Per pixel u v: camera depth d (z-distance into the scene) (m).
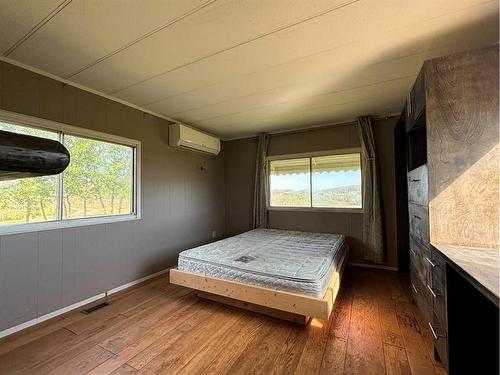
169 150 3.63
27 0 1.38
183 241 3.85
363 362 1.60
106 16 1.53
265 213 4.39
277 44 1.86
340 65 2.17
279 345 1.78
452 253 1.37
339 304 2.45
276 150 4.41
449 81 1.56
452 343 1.34
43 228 2.18
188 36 1.75
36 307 2.10
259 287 2.09
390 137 3.54
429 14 1.55
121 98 2.87
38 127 2.21
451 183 1.55
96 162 2.69
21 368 1.55
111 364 1.59
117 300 2.56
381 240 3.46
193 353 1.70
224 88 2.63
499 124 1.47
